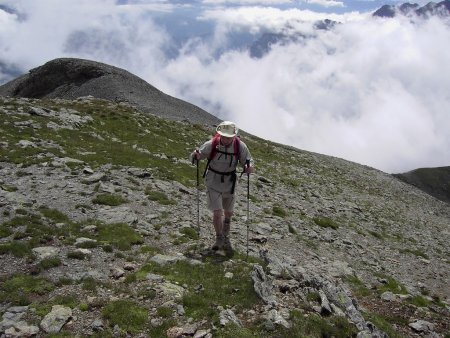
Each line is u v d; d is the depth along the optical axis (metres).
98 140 31.59
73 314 9.20
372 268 20.41
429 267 25.02
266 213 23.75
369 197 49.62
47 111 35.38
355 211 35.16
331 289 11.86
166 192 21.03
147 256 12.78
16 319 8.85
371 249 24.64
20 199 16.11
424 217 51.53
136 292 10.29
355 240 25.33
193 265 12.14
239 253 14.23
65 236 13.32
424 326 12.91
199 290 10.67
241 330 8.87
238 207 23.25
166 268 11.76
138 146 32.75
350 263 19.72
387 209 45.12
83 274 11.01
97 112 43.47
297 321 9.56
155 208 18.08
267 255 14.29
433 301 17.22
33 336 8.44
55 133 29.94
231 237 16.91
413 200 66.19
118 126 38.91
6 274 10.68
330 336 9.45
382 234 30.83
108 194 18.30
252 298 10.47
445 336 12.70
